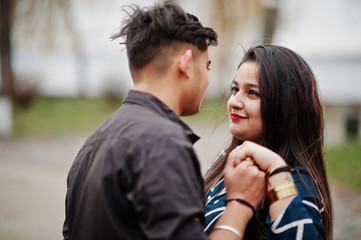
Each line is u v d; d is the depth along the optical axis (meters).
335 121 17.50
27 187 6.11
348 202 5.45
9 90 14.44
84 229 1.13
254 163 1.29
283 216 1.22
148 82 1.22
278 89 1.49
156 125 1.10
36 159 8.69
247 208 1.19
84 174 1.22
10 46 14.36
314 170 1.49
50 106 17.97
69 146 10.54
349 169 7.24
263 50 1.55
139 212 1.01
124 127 1.15
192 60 1.23
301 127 1.52
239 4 12.52
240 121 1.55
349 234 4.22
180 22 1.20
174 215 0.97
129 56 1.25
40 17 13.38
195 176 1.07
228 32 12.93
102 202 1.08
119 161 1.08
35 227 4.36
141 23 1.21
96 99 23.20
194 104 1.29
